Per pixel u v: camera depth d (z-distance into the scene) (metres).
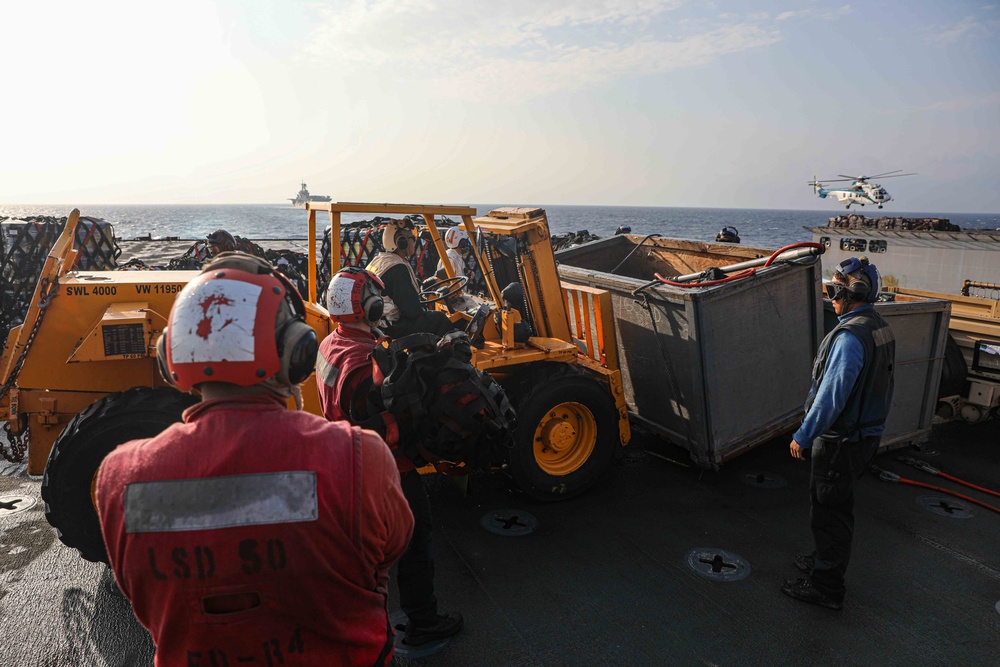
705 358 4.30
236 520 1.02
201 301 1.06
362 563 1.14
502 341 4.47
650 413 5.07
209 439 1.06
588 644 2.96
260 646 1.07
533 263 4.74
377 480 1.13
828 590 3.21
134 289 3.62
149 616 1.10
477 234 4.30
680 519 4.21
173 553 1.03
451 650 2.91
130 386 3.64
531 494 4.30
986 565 3.70
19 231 4.95
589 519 4.20
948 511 4.39
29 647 2.90
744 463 5.16
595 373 4.61
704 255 6.31
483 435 2.45
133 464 1.07
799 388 4.90
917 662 2.88
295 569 1.05
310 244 4.37
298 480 1.04
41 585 3.38
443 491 4.60
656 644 2.97
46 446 3.62
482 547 3.83
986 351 5.57
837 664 2.86
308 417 1.14
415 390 2.37
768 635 3.05
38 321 3.50
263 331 1.06
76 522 3.26
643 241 6.95
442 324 3.57
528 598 3.32
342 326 2.70
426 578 2.83
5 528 3.96
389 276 3.47
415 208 3.99
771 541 3.93
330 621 1.11
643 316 4.80
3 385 3.48
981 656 2.93
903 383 5.12
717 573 3.57
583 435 4.49
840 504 3.12
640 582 3.47
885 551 3.84
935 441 5.76
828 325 5.12
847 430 3.03
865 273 3.07
